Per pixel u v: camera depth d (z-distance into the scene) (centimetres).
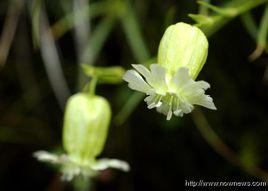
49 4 21
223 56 21
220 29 21
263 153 21
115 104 22
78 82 21
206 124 20
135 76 15
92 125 18
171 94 15
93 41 20
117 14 20
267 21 18
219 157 21
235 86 21
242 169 21
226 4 19
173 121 21
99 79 18
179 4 20
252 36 20
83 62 20
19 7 21
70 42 22
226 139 21
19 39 22
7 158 23
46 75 22
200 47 16
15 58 22
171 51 16
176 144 22
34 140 23
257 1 18
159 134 22
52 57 21
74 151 18
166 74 15
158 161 22
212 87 21
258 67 21
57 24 21
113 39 22
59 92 21
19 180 23
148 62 19
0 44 21
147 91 15
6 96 23
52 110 23
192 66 15
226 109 21
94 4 20
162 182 22
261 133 21
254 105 21
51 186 23
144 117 22
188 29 16
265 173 20
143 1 21
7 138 23
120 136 22
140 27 21
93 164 18
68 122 18
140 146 22
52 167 23
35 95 22
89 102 18
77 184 22
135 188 22
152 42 21
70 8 21
